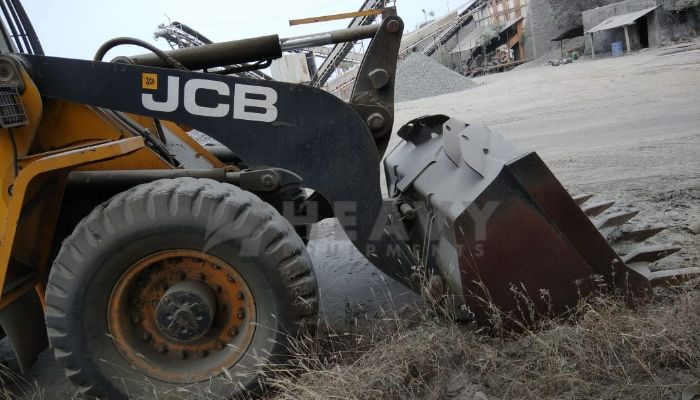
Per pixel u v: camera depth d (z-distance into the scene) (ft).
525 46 161.17
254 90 8.91
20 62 8.62
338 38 11.91
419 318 9.98
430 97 85.25
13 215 8.02
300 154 9.09
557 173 21.74
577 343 8.12
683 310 8.46
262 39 11.64
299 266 8.22
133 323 8.62
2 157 8.68
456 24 182.70
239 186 9.36
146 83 8.89
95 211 8.14
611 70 69.41
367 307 11.62
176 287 8.33
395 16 10.34
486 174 8.57
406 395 8.06
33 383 10.63
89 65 8.82
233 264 8.14
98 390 8.25
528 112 43.75
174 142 13.38
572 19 140.36
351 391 7.82
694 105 32.27
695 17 99.35
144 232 7.96
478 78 124.26
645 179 18.66
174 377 8.41
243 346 8.39
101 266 7.99
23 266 9.16
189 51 11.57
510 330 8.71
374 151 9.13
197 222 7.96
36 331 9.86
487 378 8.11
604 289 8.73
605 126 30.91
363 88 10.43
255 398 8.41
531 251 8.47
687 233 12.91
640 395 7.26
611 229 12.41
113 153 8.09
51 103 9.45
